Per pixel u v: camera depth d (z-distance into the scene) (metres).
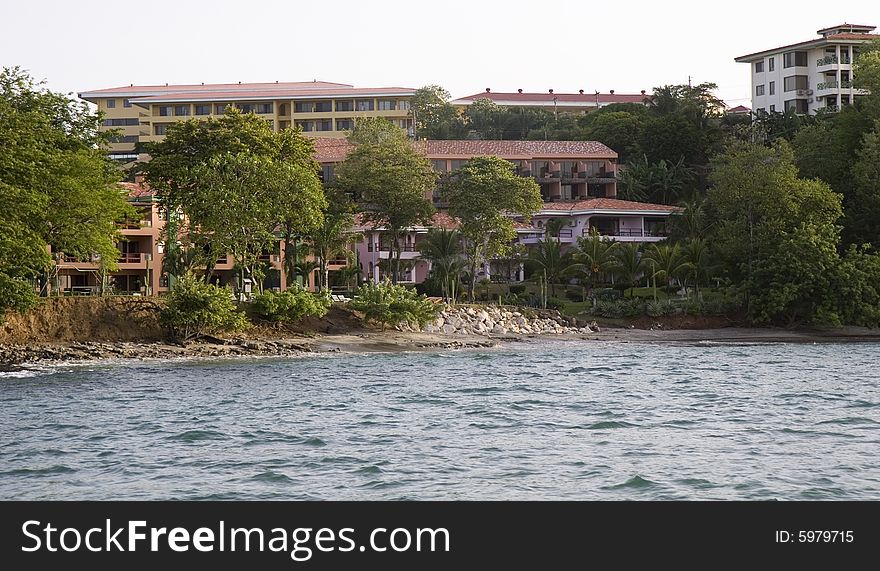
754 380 50.91
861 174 102.44
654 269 93.12
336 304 79.12
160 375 52.94
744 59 156.00
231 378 51.59
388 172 90.19
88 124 72.81
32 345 62.19
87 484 26.00
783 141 100.00
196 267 76.88
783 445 30.89
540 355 68.31
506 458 28.98
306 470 27.52
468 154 130.38
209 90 179.00
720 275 96.25
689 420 36.22
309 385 48.38
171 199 77.69
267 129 82.38
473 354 68.88
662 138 140.88
